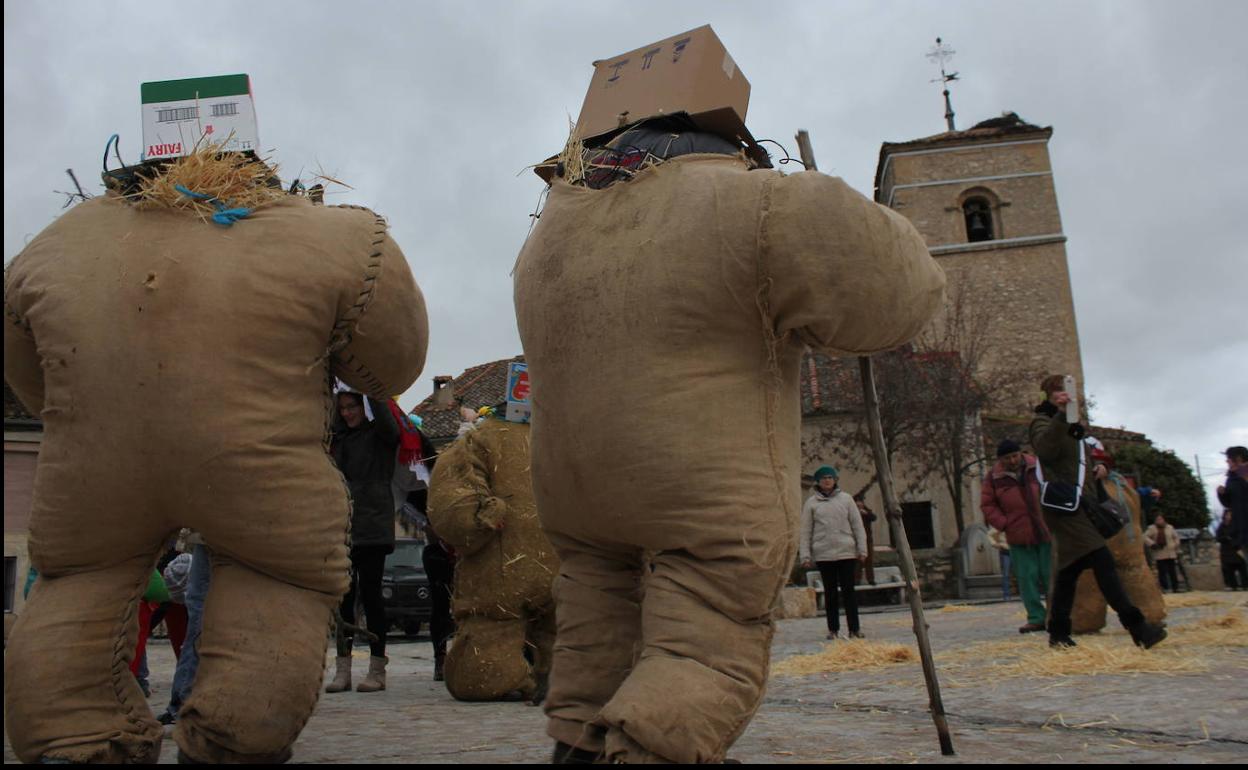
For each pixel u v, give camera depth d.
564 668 2.75
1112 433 36.91
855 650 7.13
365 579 6.48
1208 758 3.09
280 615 3.06
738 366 2.54
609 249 2.64
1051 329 38.56
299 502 3.06
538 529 5.86
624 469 2.50
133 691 3.14
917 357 29.05
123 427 2.91
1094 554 6.56
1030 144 40.22
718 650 2.38
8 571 18.23
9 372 3.34
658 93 3.10
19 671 2.93
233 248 3.07
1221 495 11.02
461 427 6.93
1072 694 4.70
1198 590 20.42
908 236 2.66
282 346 3.06
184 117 3.63
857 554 10.25
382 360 3.43
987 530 24.41
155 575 5.45
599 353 2.57
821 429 29.19
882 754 3.27
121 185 3.47
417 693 6.33
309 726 4.40
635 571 2.81
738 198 2.53
